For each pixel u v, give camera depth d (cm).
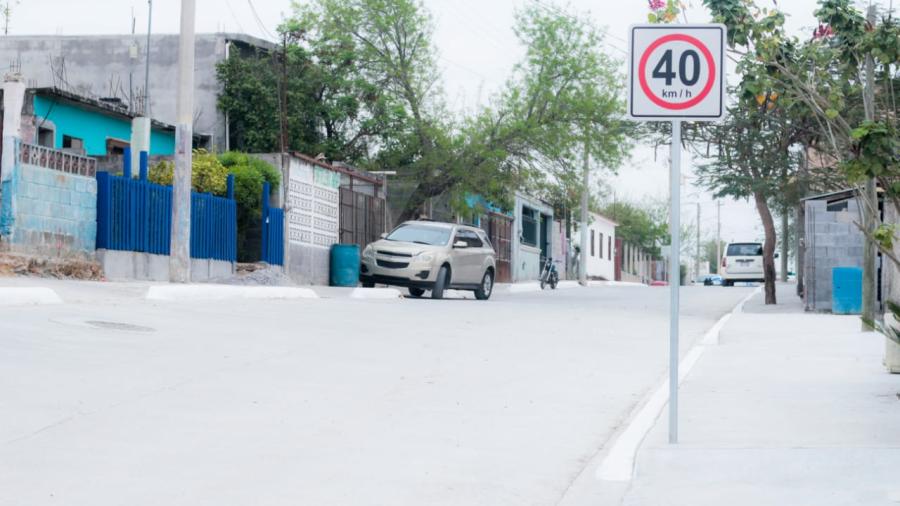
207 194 2541
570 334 1691
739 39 1105
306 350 1303
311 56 3866
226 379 1055
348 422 875
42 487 631
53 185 2081
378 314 1870
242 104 3747
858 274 2305
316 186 3038
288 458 732
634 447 775
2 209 1981
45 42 3912
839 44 1166
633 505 618
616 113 3419
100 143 3064
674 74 772
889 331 916
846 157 1115
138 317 1495
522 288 3994
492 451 781
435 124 3509
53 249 2083
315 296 2297
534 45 3391
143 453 732
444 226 2845
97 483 645
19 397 889
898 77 1527
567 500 643
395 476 689
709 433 827
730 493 636
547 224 6216
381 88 3722
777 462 703
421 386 1084
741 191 2709
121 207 2256
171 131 3381
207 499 615
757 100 1145
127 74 3869
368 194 3453
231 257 2645
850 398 995
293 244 2889
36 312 1429
